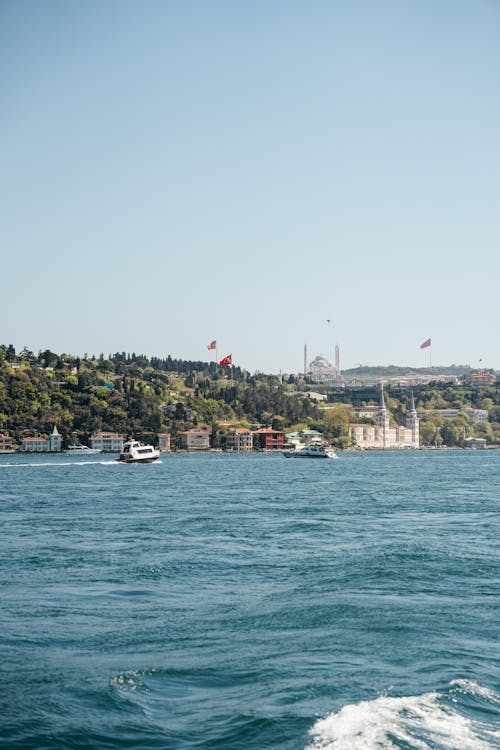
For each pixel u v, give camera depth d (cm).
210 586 4953
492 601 4412
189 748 2581
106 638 3772
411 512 9838
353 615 4116
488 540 7000
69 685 3108
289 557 6047
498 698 2886
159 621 4075
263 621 4050
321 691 2983
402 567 5484
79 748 2600
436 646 3544
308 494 13350
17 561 5922
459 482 17225
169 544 6838
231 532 7681
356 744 2495
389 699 2839
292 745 2534
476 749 2459
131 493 13712
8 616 4188
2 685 3120
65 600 4562
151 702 2944
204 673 3241
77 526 8331
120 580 5156
